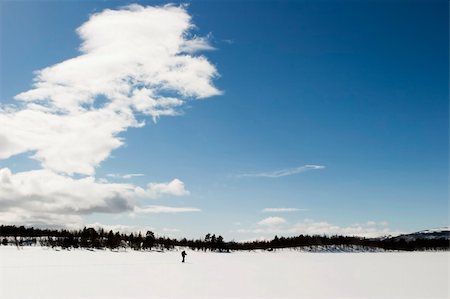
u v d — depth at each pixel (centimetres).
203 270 5959
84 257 9131
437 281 4541
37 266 5619
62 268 5381
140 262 7838
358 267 7406
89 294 2992
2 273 4397
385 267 7394
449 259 11712
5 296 2816
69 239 14912
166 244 19738
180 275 4878
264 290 3562
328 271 6216
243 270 6231
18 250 11669
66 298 2783
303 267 7400
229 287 3728
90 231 16025
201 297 3052
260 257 14650
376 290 3666
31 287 3281
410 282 4419
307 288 3772
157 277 4506
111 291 3195
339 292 3500
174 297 3009
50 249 13312
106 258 9150
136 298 2902
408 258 12950
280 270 6391
